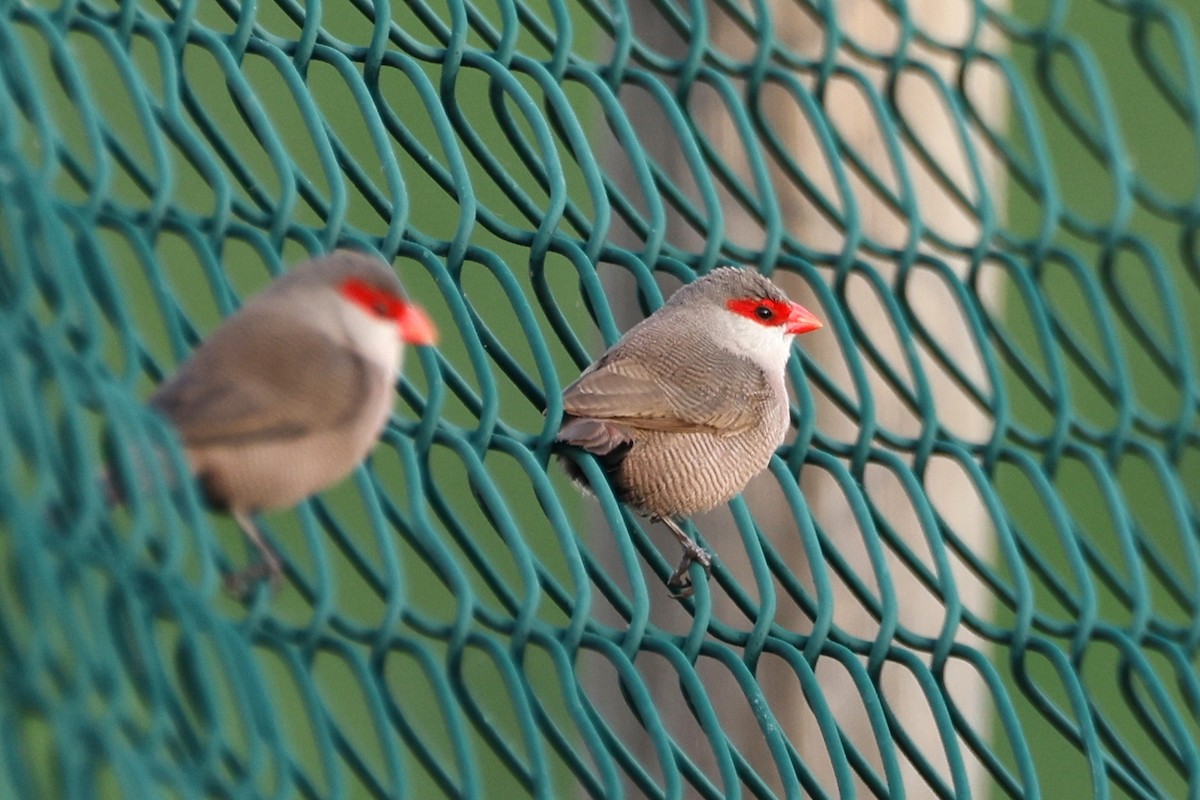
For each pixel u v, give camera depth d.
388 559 7.70
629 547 8.80
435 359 8.60
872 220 11.36
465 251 9.27
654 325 10.55
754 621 9.74
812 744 10.92
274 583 7.55
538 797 7.62
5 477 5.29
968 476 10.90
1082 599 9.75
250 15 9.27
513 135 10.06
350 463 7.52
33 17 8.29
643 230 10.20
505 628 8.16
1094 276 11.23
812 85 11.29
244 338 7.39
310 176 19.42
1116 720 19.81
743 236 11.16
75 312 7.18
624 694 8.46
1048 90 12.03
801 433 9.77
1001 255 11.09
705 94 11.11
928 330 11.28
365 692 7.25
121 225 8.16
